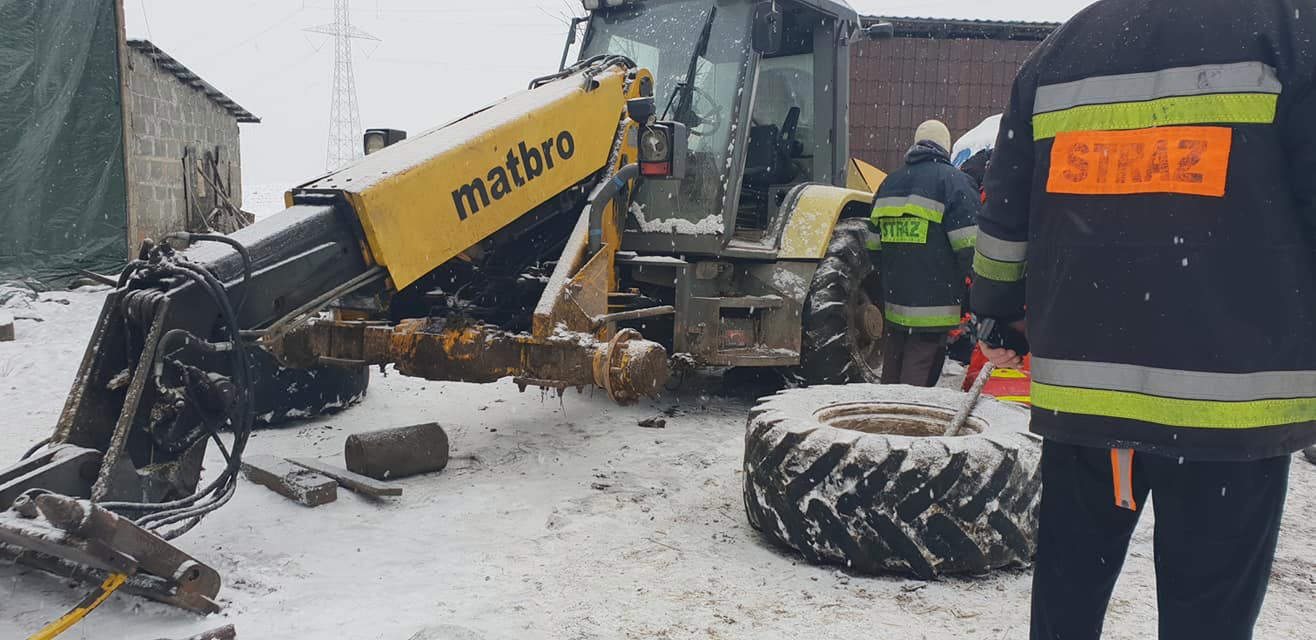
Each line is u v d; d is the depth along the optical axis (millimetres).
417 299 4750
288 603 2748
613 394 3904
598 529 3445
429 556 3162
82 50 11148
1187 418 1618
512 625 2641
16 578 2807
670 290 5566
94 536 2359
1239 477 1636
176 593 2557
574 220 4891
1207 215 1599
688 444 4719
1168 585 1752
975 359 5316
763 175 6305
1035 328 1820
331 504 3695
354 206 3535
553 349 4027
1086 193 1729
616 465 4324
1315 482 4141
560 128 4484
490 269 4762
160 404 2850
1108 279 1694
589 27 6016
